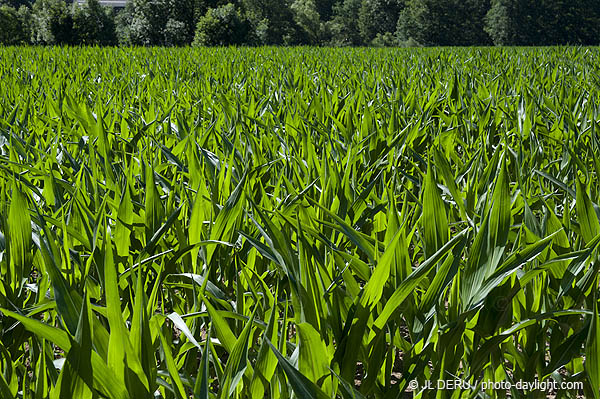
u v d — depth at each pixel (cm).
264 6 11544
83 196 293
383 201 298
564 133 444
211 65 1312
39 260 270
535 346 228
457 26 10825
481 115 554
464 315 191
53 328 151
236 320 239
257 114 583
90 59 1491
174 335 321
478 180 339
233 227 271
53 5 6975
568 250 235
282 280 279
